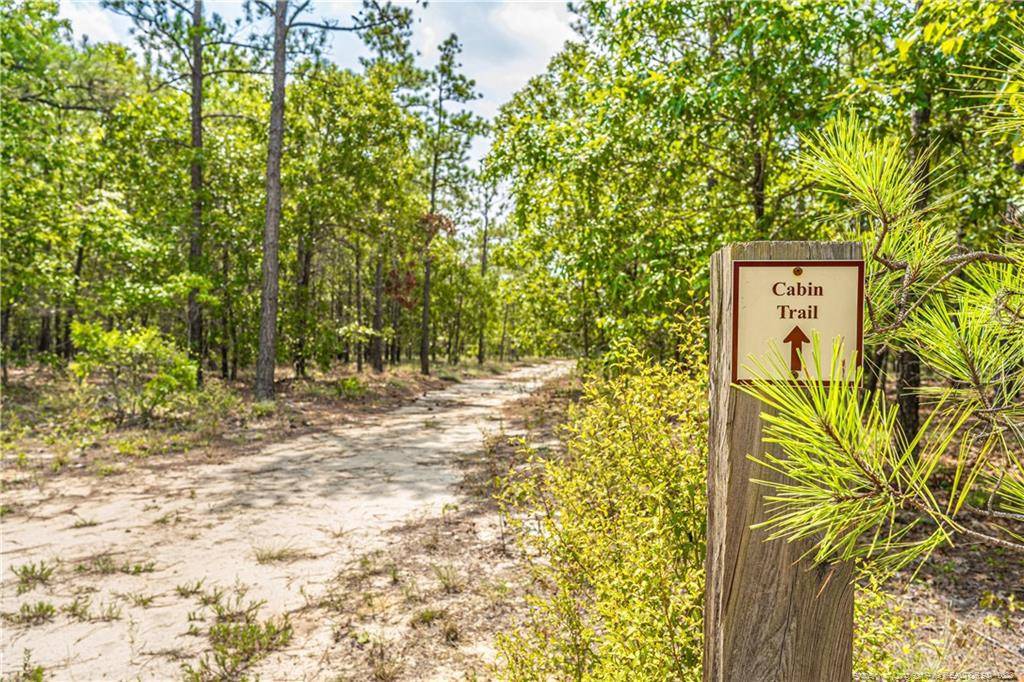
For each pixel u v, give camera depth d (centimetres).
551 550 284
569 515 290
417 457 997
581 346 1418
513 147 782
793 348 135
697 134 652
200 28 1596
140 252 1366
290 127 2047
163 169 1661
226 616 450
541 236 1068
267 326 1587
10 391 1480
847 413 113
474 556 553
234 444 1084
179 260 1689
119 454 975
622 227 714
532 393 2102
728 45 622
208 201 1695
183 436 1109
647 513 284
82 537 616
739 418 139
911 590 420
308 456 1005
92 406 1192
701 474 280
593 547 271
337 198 1972
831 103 516
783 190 646
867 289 151
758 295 136
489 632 415
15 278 1275
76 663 392
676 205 746
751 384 137
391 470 905
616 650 235
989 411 126
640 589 237
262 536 619
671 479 286
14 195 1211
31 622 443
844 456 114
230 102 2117
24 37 1249
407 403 1841
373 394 1923
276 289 1603
